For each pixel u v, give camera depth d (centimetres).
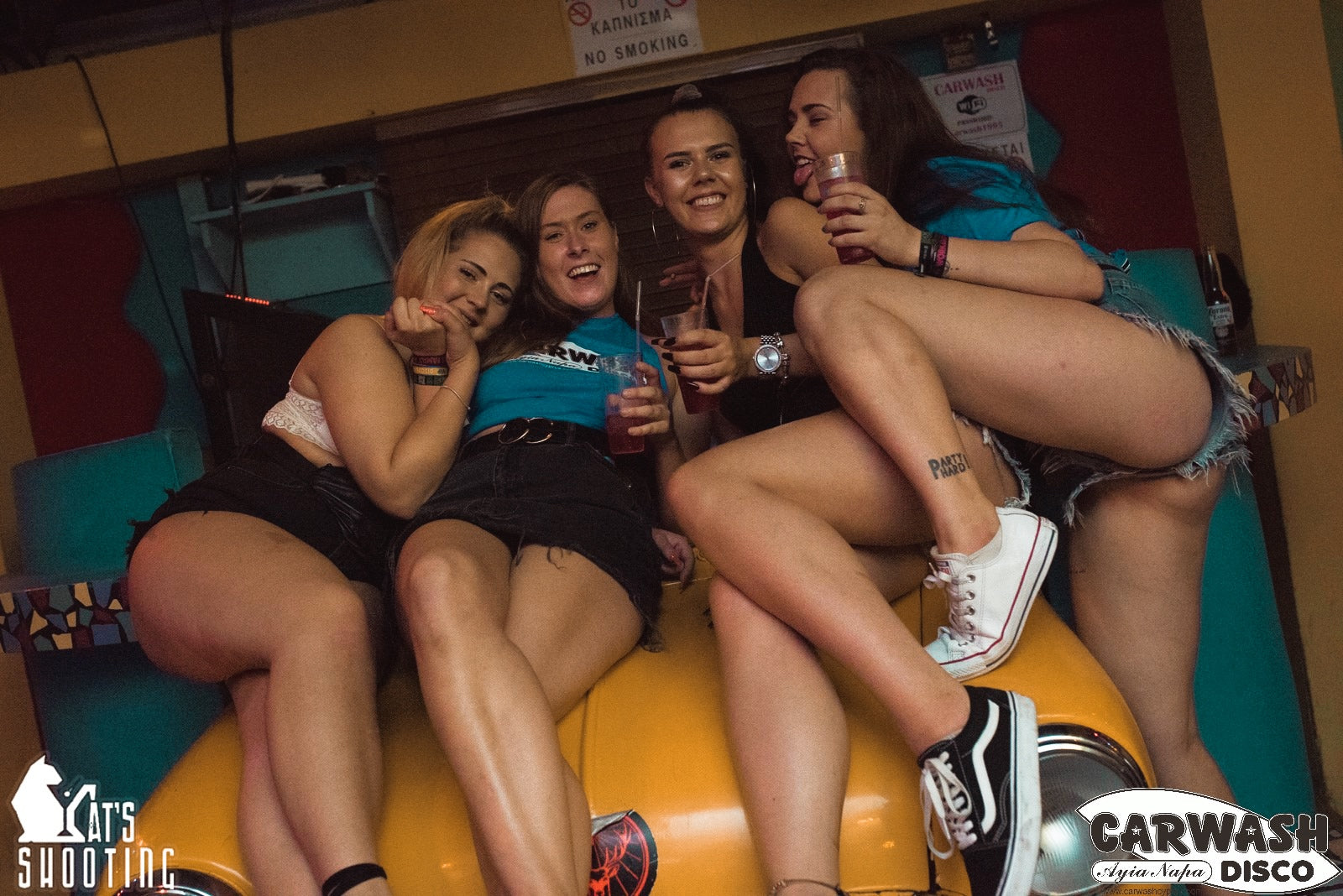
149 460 305
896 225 188
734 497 179
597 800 170
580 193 248
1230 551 276
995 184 205
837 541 174
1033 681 169
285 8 430
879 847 165
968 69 414
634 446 224
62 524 311
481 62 394
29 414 436
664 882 165
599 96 403
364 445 208
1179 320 288
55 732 296
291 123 396
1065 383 182
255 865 166
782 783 163
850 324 178
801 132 242
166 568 194
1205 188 396
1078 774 160
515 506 204
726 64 399
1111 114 414
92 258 432
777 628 175
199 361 361
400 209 412
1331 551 365
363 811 165
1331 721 360
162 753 293
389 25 394
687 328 223
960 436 190
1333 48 384
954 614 171
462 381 216
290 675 173
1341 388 369
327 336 224
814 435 191
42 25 411
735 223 257
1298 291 371
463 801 174
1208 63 378
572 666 187
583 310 250
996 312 182
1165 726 218
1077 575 218
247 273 423
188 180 423
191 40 395
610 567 201
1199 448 197
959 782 154
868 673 163
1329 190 369
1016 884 150
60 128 398
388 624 207
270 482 215
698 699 184
